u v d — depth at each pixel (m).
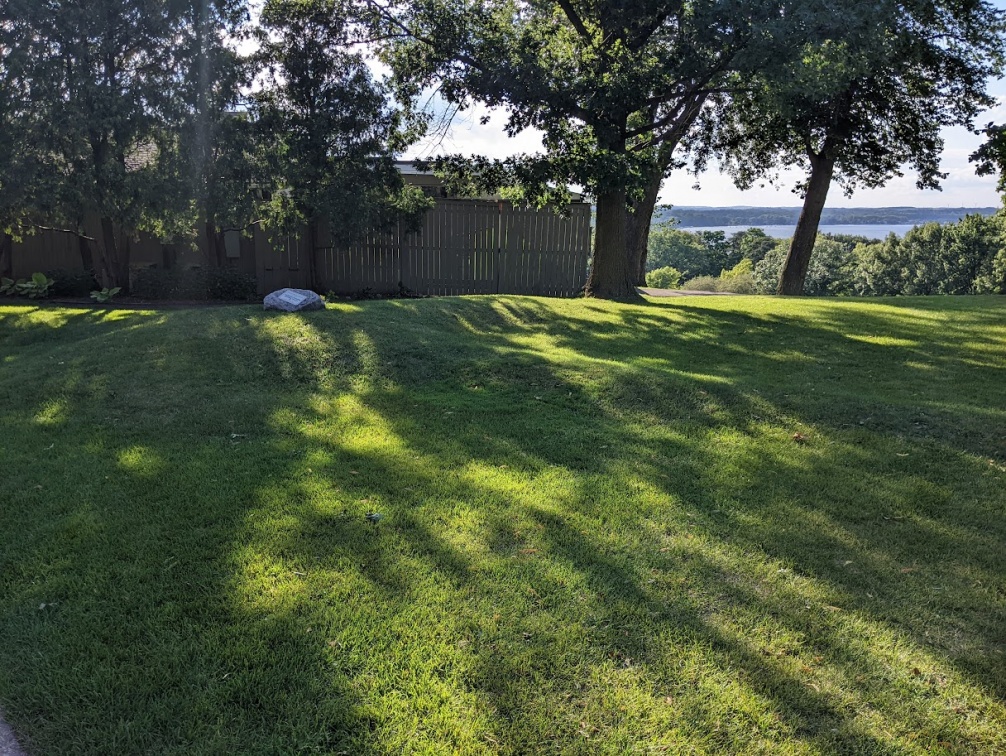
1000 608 2.94
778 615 2.86
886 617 2.87
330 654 2.53
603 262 13.45
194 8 11.14
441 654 2.54
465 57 12.43
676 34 12.50
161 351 6.93
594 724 2.24
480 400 5.84
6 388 6.04
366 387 6.16
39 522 3.55
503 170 13.17
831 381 6.89
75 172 11.05
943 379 7.04
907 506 3.91
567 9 13.52
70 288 12.64
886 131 19.12
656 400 5.76
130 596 2.87
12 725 2.20
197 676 2.40
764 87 12.73
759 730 2.24
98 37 10.85
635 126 15.55
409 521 3.59
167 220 11.83
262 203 12.87
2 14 10.42
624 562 3.24
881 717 2.32
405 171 17.41
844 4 10.71
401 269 14.86
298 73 12.55
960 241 55.66
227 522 3.54
